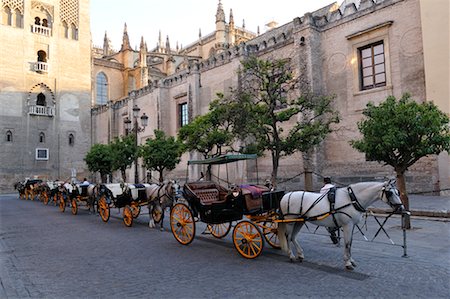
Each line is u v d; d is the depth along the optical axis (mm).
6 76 44312
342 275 7184
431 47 18359
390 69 20500
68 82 49469
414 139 11133
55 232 13945
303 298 6031
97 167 31797
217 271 7836
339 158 22688
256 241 9188
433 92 18203
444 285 6398
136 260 9055
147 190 14734
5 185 43312
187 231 11031
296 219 8156
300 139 16562
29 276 7855
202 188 11695
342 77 22922
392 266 7609
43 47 47656
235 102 19047
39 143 46469
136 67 57062
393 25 20438
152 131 39938
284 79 17125
